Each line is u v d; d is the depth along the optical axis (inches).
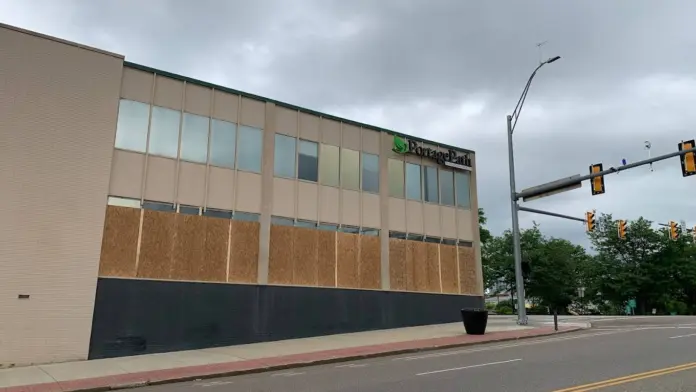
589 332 852.0
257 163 876.6
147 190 762.8
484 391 376.5
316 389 420.2
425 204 1092.5
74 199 693.9
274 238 870.4
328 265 925.2
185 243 779.4
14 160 662.5
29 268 649.6
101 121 732.7
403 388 404.5
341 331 913.5
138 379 510.3
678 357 519.8
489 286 2397.9
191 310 765.3
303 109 952.9
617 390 363.9
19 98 679.1
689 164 730.8
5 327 623.8
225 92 866.8
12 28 690.8
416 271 1044.5
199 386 476.4
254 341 812.6
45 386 487.5
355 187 994.1
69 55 724.0
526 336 803.4
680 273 2214.6
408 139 1088.2
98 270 697.6
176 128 806.5
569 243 2353.6
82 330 669.9
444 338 788.6
